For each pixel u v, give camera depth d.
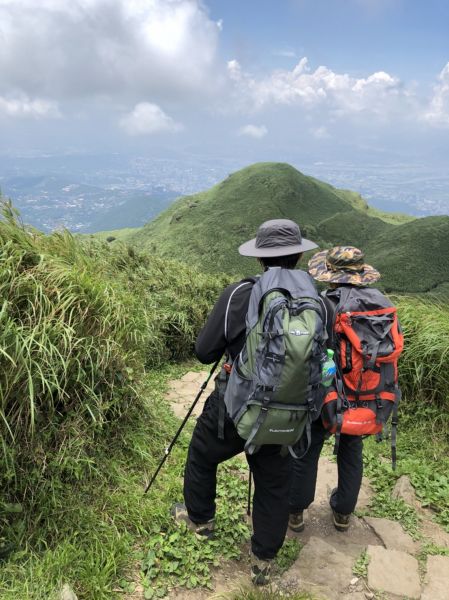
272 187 166.88
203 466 2.44
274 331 1.91
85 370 3.01
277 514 2.27
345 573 2.57
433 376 4.51
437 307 5.43
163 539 2.58
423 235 123.50
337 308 2.62
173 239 140.00
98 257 6.78
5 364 2.46
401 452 4.14
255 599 2.14
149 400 3.95
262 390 1.92
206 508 2.56
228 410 2.06
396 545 2.89
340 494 2.93
